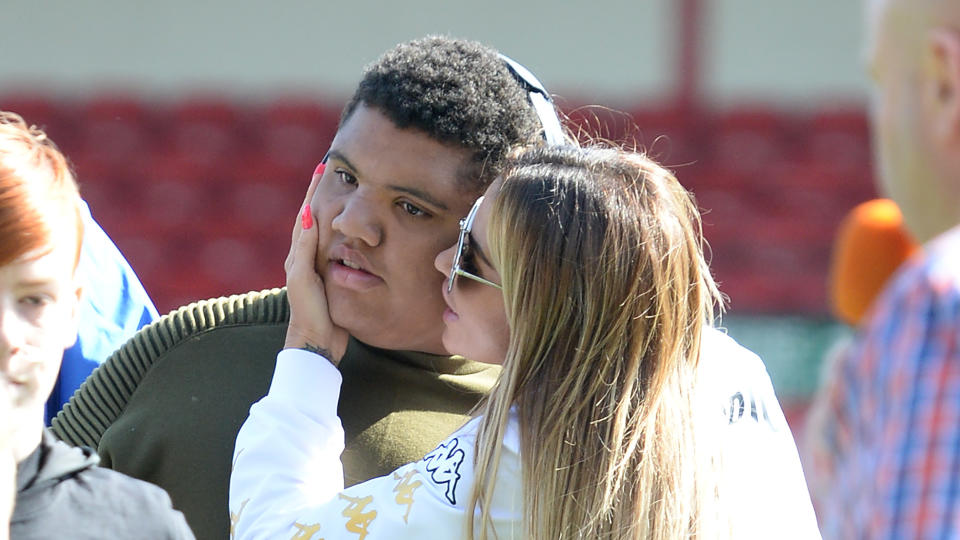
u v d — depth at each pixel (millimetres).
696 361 6258
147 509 5367
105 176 34219
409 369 7109
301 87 38375
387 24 38438
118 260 8781
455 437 6145
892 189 3844
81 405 7348
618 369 5961
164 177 34250
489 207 6340
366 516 5984
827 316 27359
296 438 6430
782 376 25359
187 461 6840
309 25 38312
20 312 5125
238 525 6262
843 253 11781
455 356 7184
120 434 6996
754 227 34000
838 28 38312
